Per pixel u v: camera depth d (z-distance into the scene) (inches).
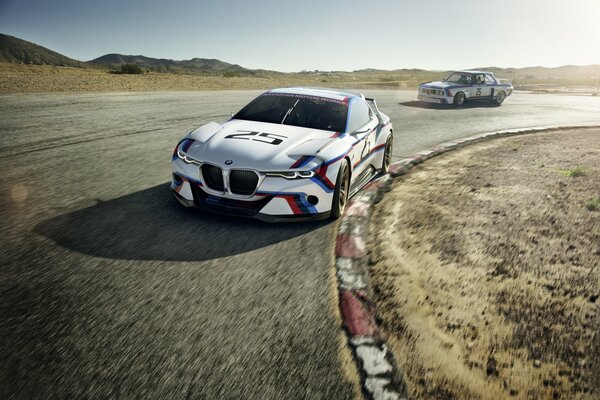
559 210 181.6
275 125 191.5
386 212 179.9
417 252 140.9
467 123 474.6
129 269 120.8
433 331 99.3
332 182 164.4
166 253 132.1
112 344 89.0
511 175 240.4
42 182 194.9
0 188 184.2
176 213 165.8
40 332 91.3
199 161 161.0
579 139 373.4
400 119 484.7
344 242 148.0
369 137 210.1
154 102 512.1
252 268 126.0
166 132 328.5
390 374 84.9
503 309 109.2
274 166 156.4
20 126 314.5
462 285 120.4
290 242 146.2
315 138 179.0
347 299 111.3
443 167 261.4
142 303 104.7
